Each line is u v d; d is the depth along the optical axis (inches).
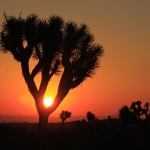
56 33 1039.0
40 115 1053.2
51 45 1027.9
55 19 1058.7
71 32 1061.1
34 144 1071.6
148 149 1122.0
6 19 1064.8
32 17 1062.4
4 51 1062.4
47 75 1048.8
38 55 1063.0
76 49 1063.0
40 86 1047.6
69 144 1135.6
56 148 1086.4
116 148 1120.8
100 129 1863.9
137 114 2300.7
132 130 2245.3
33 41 1043.9
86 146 1142.3
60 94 1045.8
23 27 1049.5
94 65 1064.8
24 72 1037.8
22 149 1066.7
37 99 1043.3
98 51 1085.1
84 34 1088.8
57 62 1063.6
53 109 1052.5
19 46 1047.0
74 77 1055.6
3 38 1055.0
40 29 1041.5
